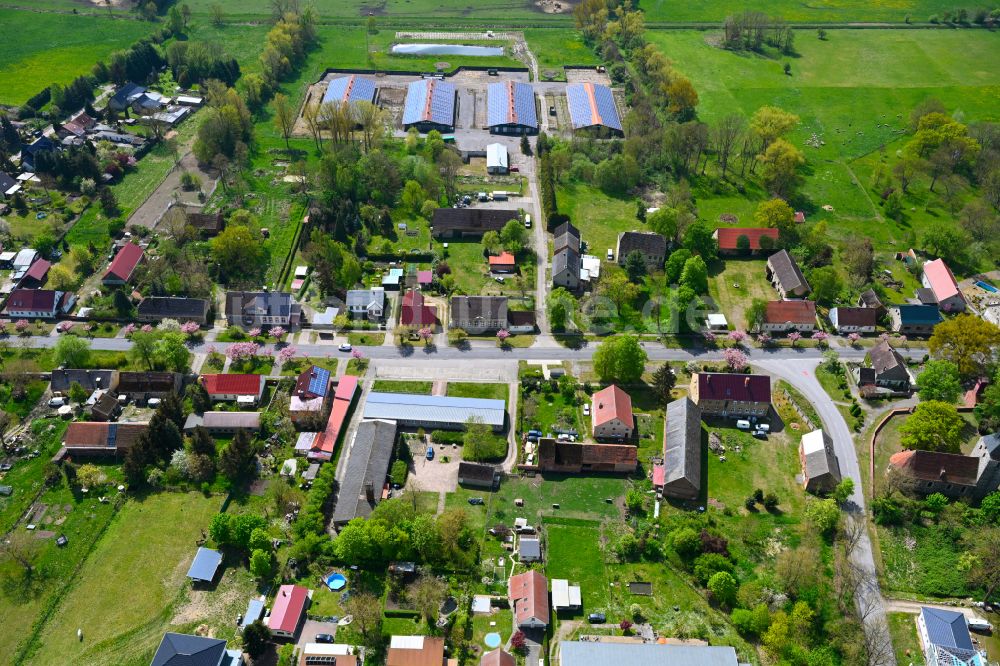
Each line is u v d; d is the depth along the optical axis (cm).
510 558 17088
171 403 19662
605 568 16938
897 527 17988
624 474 19225
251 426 19750
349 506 17688
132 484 18300
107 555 16938
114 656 15138
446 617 15800
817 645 15550
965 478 18400
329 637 15412
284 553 16988
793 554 16525
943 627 15400
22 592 16212
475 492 18612
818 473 18525
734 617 15712
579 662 14525
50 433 19888
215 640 14775
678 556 17162
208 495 18288
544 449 19162
